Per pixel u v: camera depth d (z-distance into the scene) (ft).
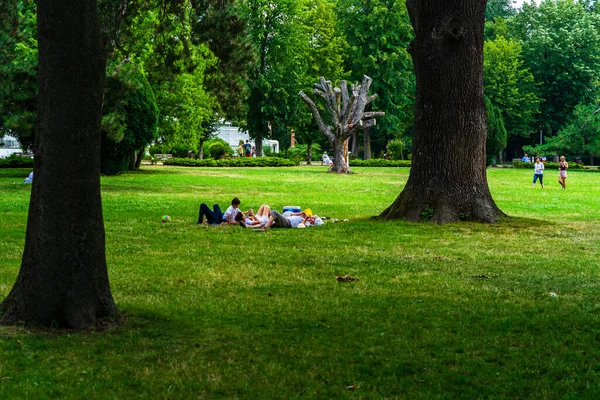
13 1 52.80
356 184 118.52
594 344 23.54
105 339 22.91
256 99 203.21
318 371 20.43
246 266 38.29
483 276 36.19
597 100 222.28
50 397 18.07
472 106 60.39
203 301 29.22
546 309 28.60
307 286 32.94
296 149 274.57
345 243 48.11
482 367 20.98
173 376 19.74
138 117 124.26
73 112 23.41
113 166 125.39
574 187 120.57
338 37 218.18
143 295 30.25
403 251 44.75
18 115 81.35
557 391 18.99
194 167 178.70
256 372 20.20
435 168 60.70
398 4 221.66
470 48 59.62
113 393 18.40
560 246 48.06
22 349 21.54
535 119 250.78
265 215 57.26
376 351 22.38
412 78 238.89
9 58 83.56
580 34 244.22
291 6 199.21
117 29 48.55
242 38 51.19
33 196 23.90
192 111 154.30
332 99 162.50
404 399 18.31
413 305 29.04
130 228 54.60
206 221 58.75
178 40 55.57
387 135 277.85
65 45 23.34
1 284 31.73
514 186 122.31
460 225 57.98
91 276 24.32
